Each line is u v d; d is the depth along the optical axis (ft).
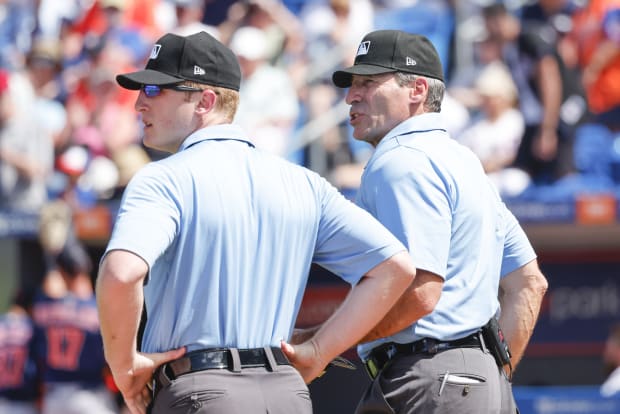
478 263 43.52
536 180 104.68
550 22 110.32
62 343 101.24
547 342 115.85
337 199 39.60
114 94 109.50
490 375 42.91
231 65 39.29
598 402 94.73
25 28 120.78
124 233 35.19
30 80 113.09
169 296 36.73
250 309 37.11
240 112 106.01
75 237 103.14
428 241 41.37
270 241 37.70
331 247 39.17
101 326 35.53
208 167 37.32
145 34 114.52
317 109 106.93
